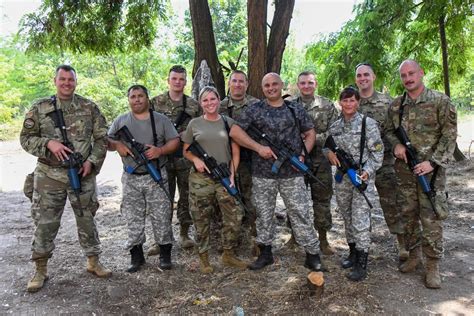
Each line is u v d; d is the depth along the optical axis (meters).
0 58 18.83
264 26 4.82
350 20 10.04
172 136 4.01
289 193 3.78
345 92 3.68
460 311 3.22
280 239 4.92
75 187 3.55
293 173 3.76
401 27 8.96
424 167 3.54
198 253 4.14
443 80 9.92
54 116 3.59
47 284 3.77
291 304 3.33
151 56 18.41
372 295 3.46
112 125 4.01
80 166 3.63
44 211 3.61
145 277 3.88
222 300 3.43
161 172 3.98
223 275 3.88
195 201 3.86
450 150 3.53
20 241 5.18
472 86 22.59
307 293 3.45
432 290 3.57
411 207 3.78
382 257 4.32
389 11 8.90
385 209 4.26
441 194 3.56
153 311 3.32
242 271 3.96
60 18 7.21
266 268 4.01
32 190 3.73
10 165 11.74
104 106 17.62
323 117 4.30
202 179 3.85
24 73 21.19
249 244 4.64
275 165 3.68
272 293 3.49
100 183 9.27
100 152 3.74
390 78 9.59
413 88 3.63
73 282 3.80
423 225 3.64
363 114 4.17
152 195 3.91
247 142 3.76
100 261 4.35
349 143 3.75
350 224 3.98
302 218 3.80
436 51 9.93
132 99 3.83
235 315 3.19
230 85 4.32
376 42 9.10
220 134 3.83
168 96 4.50
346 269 3.99
